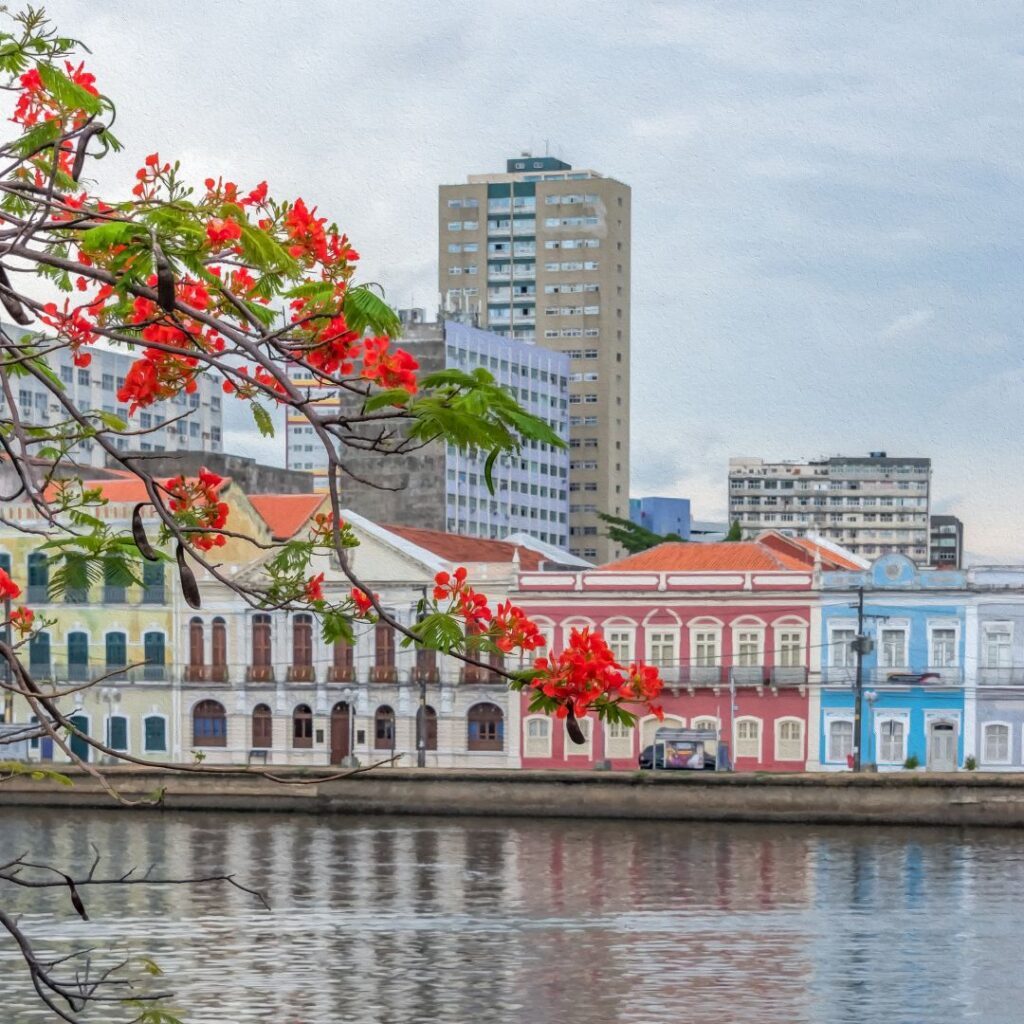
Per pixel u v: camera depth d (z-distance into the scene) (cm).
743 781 8256
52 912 5669
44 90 1053
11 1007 4250
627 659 9475
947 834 7812
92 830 7969
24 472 1016
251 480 12019
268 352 1008
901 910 5759
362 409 933
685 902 5912
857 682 9006
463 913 5688
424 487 15125
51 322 1066
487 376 908
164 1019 1042
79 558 1102
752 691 9400
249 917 5597
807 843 7481
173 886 6197
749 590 9394
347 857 7006
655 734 9112
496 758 9631
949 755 9244
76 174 1039
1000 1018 4272
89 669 9975
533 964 4884
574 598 9531
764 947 5147
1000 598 9200
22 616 1330
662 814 8344
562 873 6562
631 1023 4203
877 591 9288
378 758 9800
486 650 1069
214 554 9962
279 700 9919
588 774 8438
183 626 9975
